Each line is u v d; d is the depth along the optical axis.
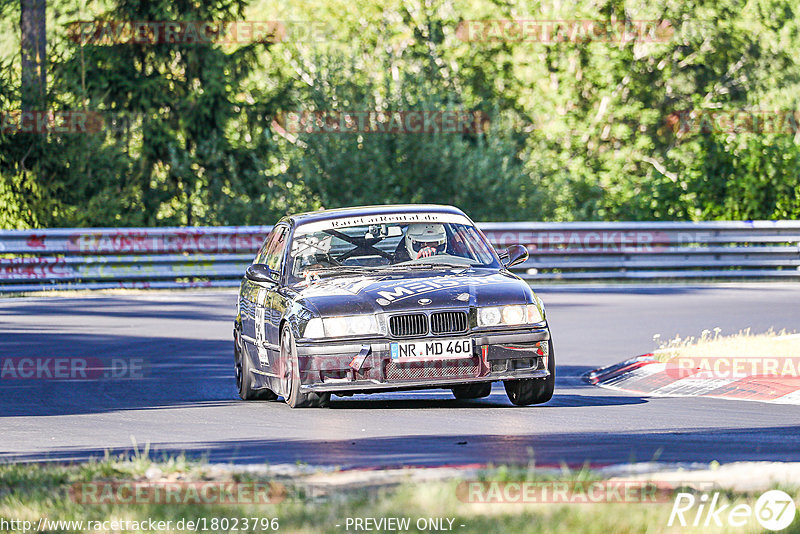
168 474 21.14
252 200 105.88
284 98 113.31
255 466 22.23
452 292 31.61
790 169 92.12
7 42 117.31
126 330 54.78
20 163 94.50
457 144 102.44
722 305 63.38
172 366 43.69
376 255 34.66
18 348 48.38
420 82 105.25
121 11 107.81
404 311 30.97
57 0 114.69
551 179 121.38
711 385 35.97
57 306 65.88
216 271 79.62
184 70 112.25
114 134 107.25
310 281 33.53
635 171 135.88
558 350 47.12
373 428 28.70
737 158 93.88
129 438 28.22
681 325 54.38
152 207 107.19
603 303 65.12
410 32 137.88
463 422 29.59
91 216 96.94
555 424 29.06
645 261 82.12
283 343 32.38
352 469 21.92
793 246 82.56
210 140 109.19
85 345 49.41
